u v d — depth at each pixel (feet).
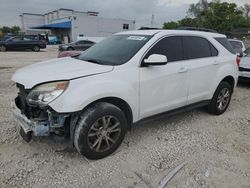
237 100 22.24
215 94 17.22
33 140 13.19
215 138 14.29
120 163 11.50
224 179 10.57
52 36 161.07
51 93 10.22
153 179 10.46
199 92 15.87
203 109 19.07
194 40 15.64
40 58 58.44
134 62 12.39
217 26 126.93
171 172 10.92
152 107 13.29
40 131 10.57
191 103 15.61
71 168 11.01
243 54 29.71
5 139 13.26
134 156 12.12
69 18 172.96
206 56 16.26
